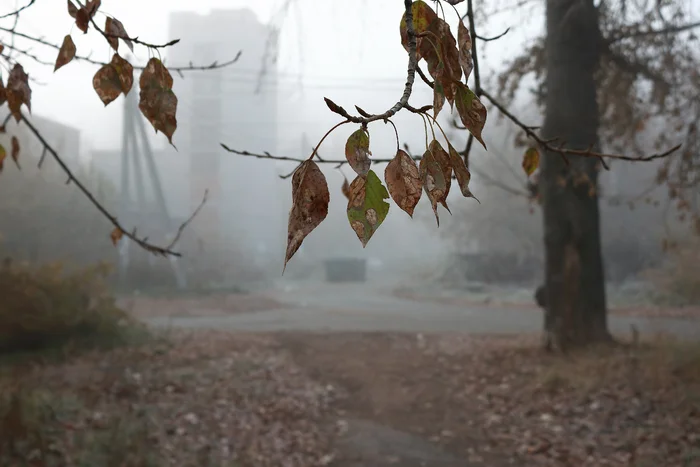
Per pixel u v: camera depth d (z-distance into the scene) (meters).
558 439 5.76
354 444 5.79
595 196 9.00
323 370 8.59
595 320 8.99
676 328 13.29
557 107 8.91
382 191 0.84
